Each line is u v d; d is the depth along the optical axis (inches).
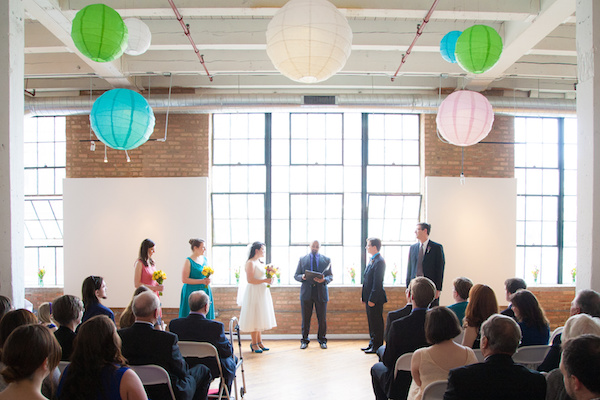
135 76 307.9
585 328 101.5
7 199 163.5
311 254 297.1
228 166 338.0
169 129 324.8
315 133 340.5
